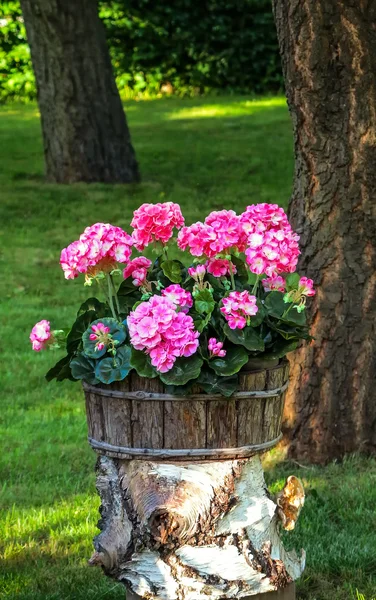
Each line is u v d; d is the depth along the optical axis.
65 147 13.35
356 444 5.45
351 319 5.36
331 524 4.69
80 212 12.02
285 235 3.22
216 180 13.45
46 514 4.94
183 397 3.11
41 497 5.16
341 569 4.25
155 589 3.20
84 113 13.28
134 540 3.20
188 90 21.53
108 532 3.30
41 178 13.74
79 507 5.00
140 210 3.42
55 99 13.29
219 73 21.39
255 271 3.22
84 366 3.22
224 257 3.30
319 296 5.38
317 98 5.23
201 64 21.39
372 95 5.18
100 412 3.25
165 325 2.99
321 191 5.33
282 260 3.20
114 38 21.25
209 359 3.12
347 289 5.35
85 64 13.31
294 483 3.45
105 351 3.18
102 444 3.27
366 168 5.25
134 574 3.23
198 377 3.11
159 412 3.14
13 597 4.07
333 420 5.45
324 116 5.25
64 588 4.17
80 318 3.33
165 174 13.91
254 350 3.12
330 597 4.04
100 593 4.09
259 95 21.34
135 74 21.44
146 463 3.22
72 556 4.48
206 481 3.19
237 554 3.20
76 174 13.37
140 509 3.15
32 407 6.66
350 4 5.08
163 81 21.53
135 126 17.78
